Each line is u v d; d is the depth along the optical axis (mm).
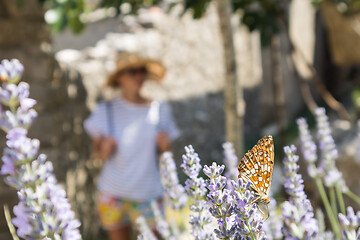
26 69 3549
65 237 700
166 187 1438
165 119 3305
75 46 7359
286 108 9633
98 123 3186
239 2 3857
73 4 2912
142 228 1602
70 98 4449
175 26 7145
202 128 7543
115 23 7145
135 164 3105
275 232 1180
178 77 7141
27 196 691
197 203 948
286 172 951
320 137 1493
